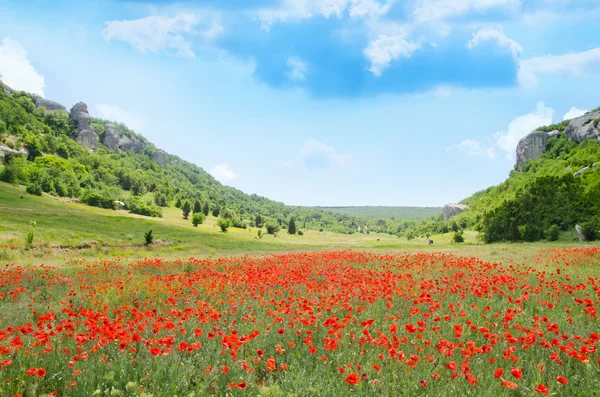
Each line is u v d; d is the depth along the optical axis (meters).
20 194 91.62
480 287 10.93
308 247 54.00
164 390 4.70
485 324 7.68
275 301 9.47
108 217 63.81
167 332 6.98
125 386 4.67
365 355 6.03
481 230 79.19
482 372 5.34
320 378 5.00
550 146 171.25
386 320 7.87
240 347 6.15
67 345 6.16
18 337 5.84
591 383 4.88
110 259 29.81
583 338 6.28
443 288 11.21
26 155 151.88
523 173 162.12
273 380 5.43
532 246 45.00
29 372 4.52
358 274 14.13
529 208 65.00
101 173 185.25
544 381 5.02
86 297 11.03
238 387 4.48
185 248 43.91
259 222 160.75
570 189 61.88
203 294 11.02
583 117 156.62
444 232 158.62
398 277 13.36
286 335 6.90
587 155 119.06
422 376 5.04
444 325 7.73
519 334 7.15
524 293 10.23
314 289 10.98
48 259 30.38
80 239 39.88
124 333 6.25
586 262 19.39
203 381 5.05
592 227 51.00
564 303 9.63
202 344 6.45
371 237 199.38
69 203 103.38
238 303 9.56
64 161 159.88
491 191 177.38
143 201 146.75
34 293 12.18
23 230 39.00
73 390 4.66
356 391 4.75
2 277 14.79
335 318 6.85
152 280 13.22
